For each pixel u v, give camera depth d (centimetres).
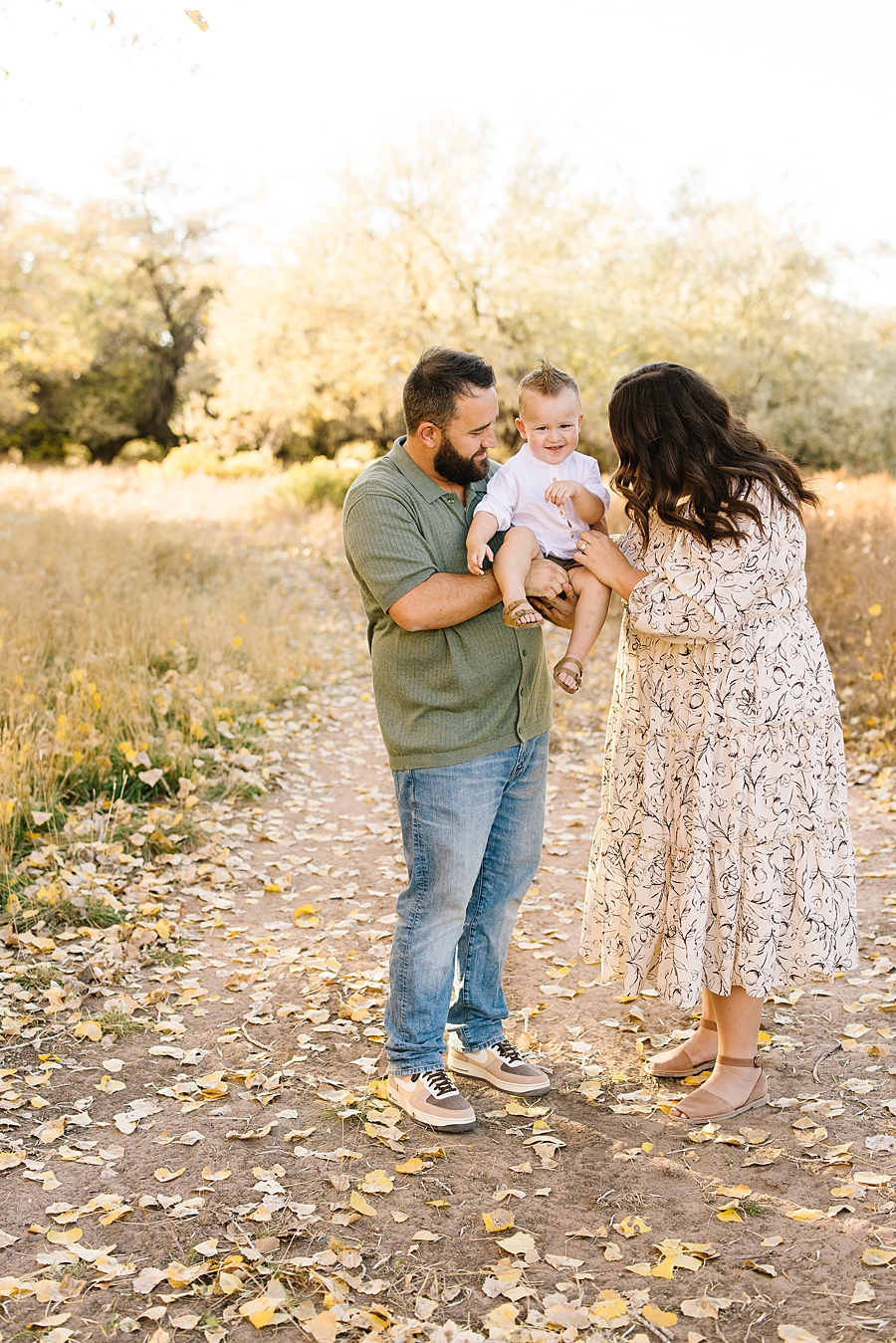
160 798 524
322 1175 244
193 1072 296
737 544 239
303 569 1313
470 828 264
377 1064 300
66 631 753
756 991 249
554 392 262
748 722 246
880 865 438
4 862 410
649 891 258
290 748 661
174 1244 219
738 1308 196
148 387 3319
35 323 2662
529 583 256
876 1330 187
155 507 1734
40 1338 193
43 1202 235
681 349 1661
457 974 296
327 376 1873
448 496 267
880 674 647
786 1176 238
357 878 461
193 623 834
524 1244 214
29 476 2130
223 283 2267
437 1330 189
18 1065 296
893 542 822
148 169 2978
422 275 1672
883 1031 307
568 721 706
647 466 243
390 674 266
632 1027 321
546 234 1633
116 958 358
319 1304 201
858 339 1941
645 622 246
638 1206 229
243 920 412
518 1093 282
